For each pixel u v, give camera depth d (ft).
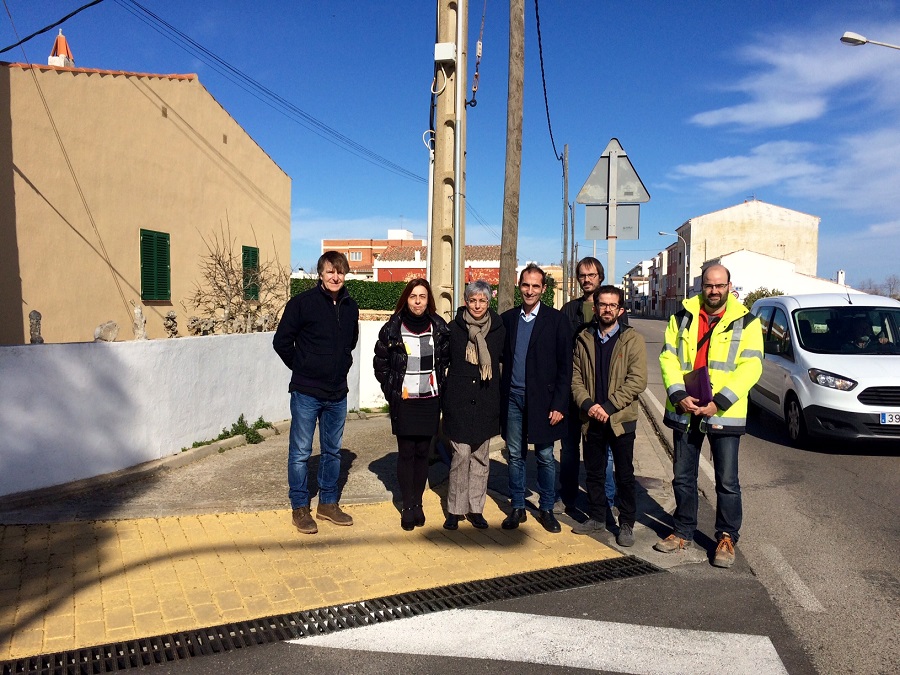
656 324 179.11
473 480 16.16
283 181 53.31
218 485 18.63
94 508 16.26
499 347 15.98
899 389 24.73
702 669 10.25
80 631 10.84
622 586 13.32
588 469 16.24
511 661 10.41
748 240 220.23
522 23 25.45
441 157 22.91
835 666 10.38
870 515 18.17
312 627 11.32
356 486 19.27
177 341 21.27
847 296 31.19
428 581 13.23
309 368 15.52
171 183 39.60
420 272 220.84
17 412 16.24
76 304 32.68
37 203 30.53
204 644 10.66
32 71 30.30
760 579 13.76
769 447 27.35
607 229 24.12
